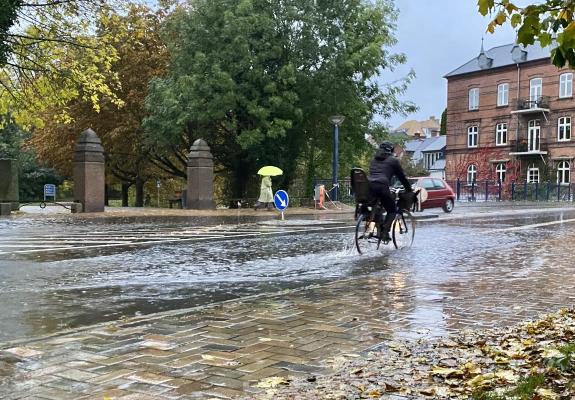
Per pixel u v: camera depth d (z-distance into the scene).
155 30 34.06
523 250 12.17
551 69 51.53
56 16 13.79
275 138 29.70
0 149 53.62
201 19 29.52
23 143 51.91
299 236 15.11
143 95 34.00
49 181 57.44
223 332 5.21
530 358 4.20
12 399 3.54
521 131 53.97
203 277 8.68
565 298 6.89
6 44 12.38
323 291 7.31
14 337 5.23
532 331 5.10
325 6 30.16
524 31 3.58
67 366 4.20
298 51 29.77
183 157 36.72
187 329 5.31
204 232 16.23
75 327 5.62
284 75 28.33
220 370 4.11
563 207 34.34
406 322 5.65
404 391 3.61
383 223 11.84
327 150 34.16
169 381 3.87
